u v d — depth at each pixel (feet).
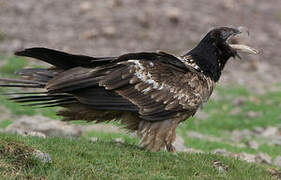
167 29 100.94
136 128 37.14
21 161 30.78
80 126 58.29
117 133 54.80
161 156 35.78
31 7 106.11
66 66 35.70
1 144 31.12
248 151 55.36
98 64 35.40
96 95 35.22
